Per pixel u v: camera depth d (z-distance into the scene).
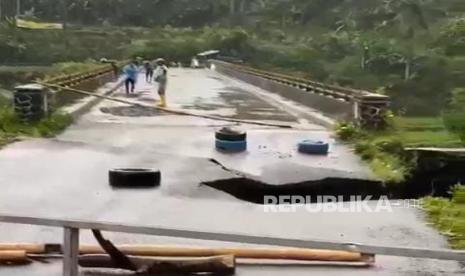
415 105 40.09
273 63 76.19
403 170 12.79
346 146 16.16
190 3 107.44
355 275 7.09
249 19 100.69
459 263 7.52
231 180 12.26
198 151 15.38
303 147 15.12
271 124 20.52
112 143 16.39
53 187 11.32
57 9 100.38
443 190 12.63
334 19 77.69
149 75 43.09
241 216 9.76
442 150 12.87
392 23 56.28
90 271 6.92
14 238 8.22
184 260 7.01
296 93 27.95
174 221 9.33
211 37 92.25
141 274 6.94
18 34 84.75
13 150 14.92
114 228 6.10
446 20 52.59
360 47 58.31
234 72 52.38
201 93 34.75
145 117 22.62
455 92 40.59
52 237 8.29
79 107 22.80
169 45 90.81
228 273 7.02
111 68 42.81
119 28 100.38
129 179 11.43
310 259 7.46
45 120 18.25
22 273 7.00
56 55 82.69
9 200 10.31
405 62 49.78
